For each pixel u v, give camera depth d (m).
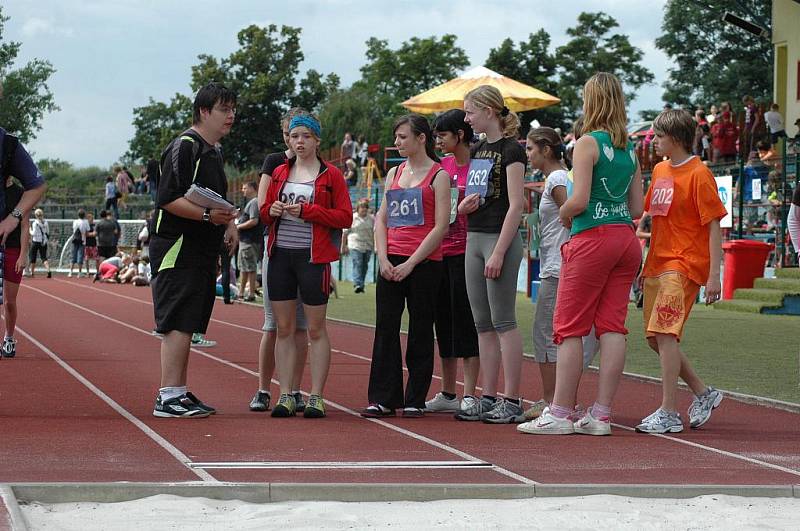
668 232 9.27
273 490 6.42
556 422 8.96
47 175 132.12
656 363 14.39
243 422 9.30
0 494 6.02
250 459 7.53
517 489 6.61
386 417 9.84
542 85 80.56
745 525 6.01
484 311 9.70
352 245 32.81
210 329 19.73
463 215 9.91
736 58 75.44
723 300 25.06
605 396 9.00
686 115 9.27
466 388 10.05
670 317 9.17
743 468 7.61
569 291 8.94
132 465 7.24
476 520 5.98
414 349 9.88
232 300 27.94
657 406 10.89
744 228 27.25
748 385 12.27
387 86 87.56
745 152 34.12
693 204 9.17
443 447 8.22
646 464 7.69
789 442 8.74
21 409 9.94
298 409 10.04
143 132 97.00
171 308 9.48
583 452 8.12
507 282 9.50
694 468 7.57
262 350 10.12
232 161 88.44
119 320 21.66
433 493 6.53
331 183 9.68
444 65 86.62
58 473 6.95
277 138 88.56
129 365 13.70
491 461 7.68
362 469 7.27
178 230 9.46
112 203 56.56
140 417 9.48
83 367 13.43
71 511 5.99
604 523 5.99
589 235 8.84
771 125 33.66
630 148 9.02
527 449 8.20
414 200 9.71
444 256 10.07
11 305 14.47
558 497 6.61
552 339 9.68
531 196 31.56
